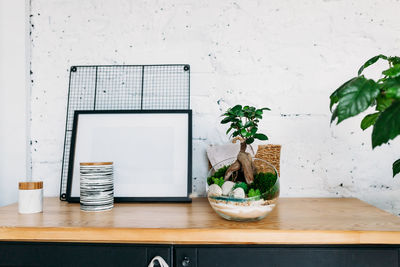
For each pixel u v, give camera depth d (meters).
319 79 1.31
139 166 1.20
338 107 0.69
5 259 0.84
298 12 1.31
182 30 1.33
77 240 0.83
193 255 0.83
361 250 0.80
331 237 0.78
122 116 1.24
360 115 1.29
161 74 1.33
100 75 1.34
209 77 1.33
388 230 0.79
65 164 1.31
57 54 1.35
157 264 0.83
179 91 1.33
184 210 1.04
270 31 1.32
